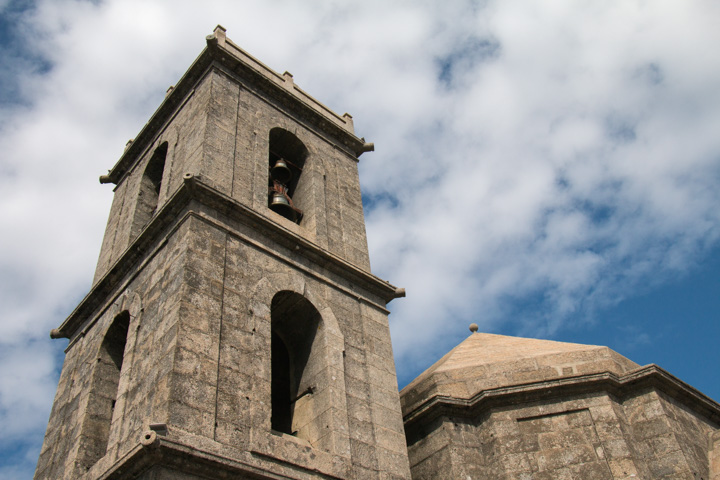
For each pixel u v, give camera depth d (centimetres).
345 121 2392
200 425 1217
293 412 1559
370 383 1605
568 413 1719
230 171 1780
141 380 1344
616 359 1867
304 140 2148
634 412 1730
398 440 1541
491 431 1712
